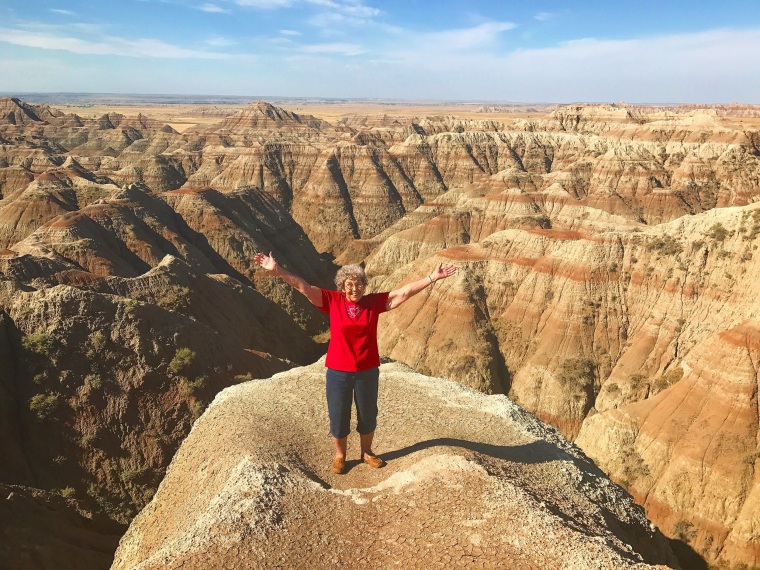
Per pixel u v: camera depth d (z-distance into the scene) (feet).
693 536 123.65
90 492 100.89
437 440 36.99
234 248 299.17
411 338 224.33
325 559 25.04
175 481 42.19
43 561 60.29
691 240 196.03
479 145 536.42
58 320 117.19
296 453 36.58
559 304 208.54
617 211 369.30
